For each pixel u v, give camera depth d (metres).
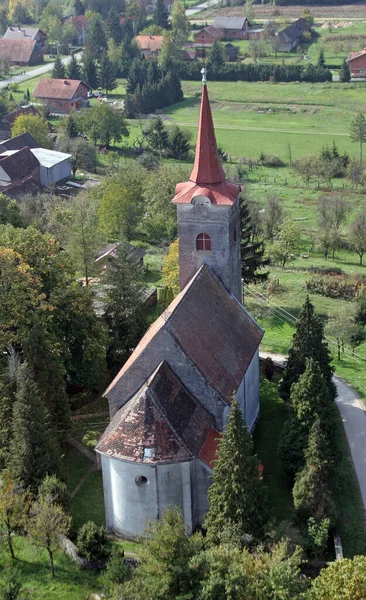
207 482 60.22
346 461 70.44
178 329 62.25
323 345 75.00
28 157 159.25
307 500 59.22
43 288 77.25
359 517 63.50
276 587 47.22
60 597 54.66
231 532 54.75
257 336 72.88
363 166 171.50
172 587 49.31
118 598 48.28
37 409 60.56
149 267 116.62
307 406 64.69
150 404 58.72
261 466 64.88
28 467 60.50
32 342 66.94
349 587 47.38
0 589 54.31
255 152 189.50
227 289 71.81
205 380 61.88
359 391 82.19
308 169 168.62
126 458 57.88
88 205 128.88
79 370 78.25
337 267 119.25
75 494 65.75
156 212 130.25
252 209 129.00
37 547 56.88
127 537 61.12
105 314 84.25
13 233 79.69
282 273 115.69
